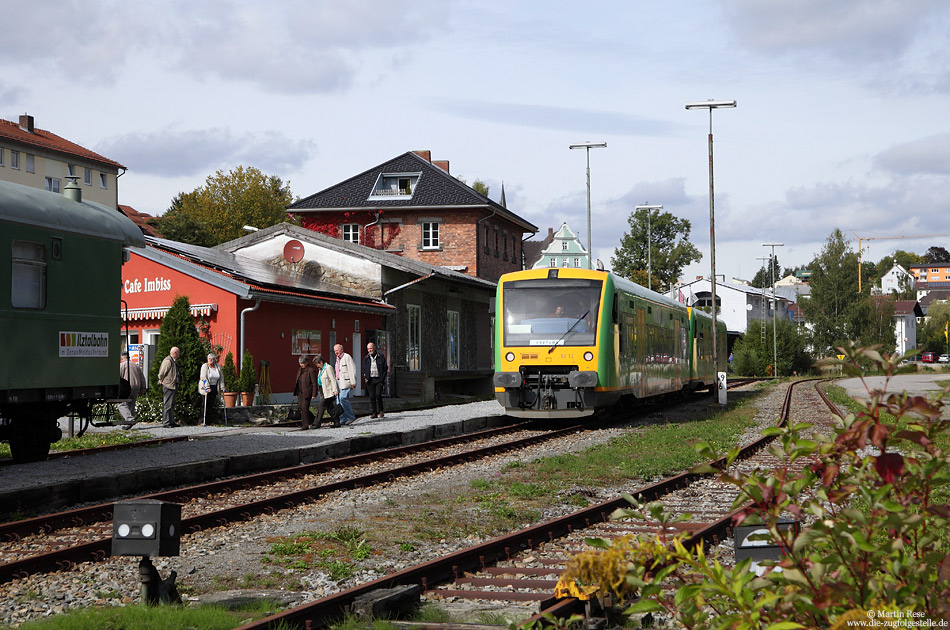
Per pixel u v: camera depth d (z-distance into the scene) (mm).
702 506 11266
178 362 23625
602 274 22203
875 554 3293
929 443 3273
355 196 49469
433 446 18547
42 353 14742
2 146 61281
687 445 18047
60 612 6574
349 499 12156
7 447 18594
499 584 7336
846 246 86750
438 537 9516
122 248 16922
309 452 16875
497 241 51812
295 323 28594
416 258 48344
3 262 13984
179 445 17891
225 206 74438
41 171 64812
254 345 26641
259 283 27750
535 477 13930
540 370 21875
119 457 15867
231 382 25047
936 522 3492
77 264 15625
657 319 27656
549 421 25359
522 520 10562
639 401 25594
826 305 86062
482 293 44188
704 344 37125
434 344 38688
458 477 14305
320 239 35156
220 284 26234
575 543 8977
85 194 69062
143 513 6320
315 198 50031
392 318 34812
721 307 100312
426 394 34406
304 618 5855
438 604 6711
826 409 28828
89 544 8484
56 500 11711
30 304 14586
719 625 3359
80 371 15648
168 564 8258
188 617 6031
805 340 84562
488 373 43844
